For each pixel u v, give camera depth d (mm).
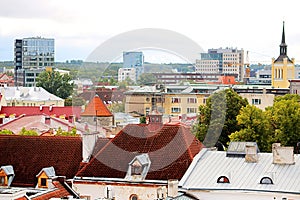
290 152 93188
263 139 156375
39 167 98438
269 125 158750
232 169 92250
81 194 86875
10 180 97562
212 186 88438
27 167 98812
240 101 165250
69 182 87812
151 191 84812
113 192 85938
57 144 101125
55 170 97562
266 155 96000
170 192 80375
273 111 164000
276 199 87812
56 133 170000
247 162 94062
